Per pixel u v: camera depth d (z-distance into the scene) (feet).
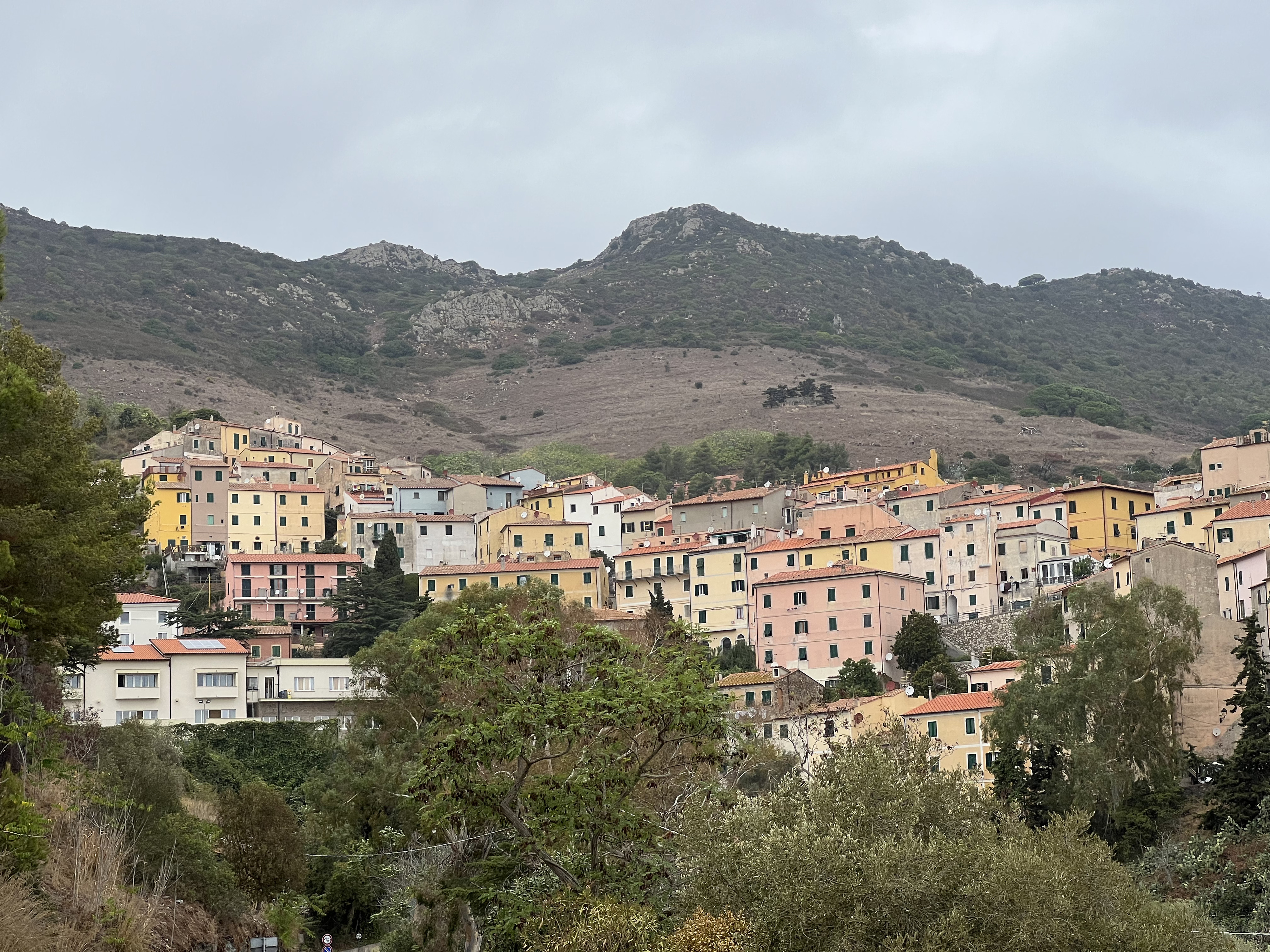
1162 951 194.70
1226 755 389.80
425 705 354.95
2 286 217.15
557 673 197.88
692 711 193.67
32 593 198.29
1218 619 427.74
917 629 539.70
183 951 211.20
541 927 182.09
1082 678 354.74
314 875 312.09
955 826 199.11
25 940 150.71
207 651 481.87
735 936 173.58
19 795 165.68
